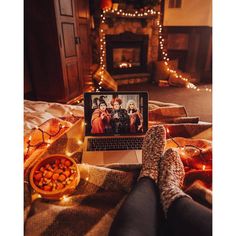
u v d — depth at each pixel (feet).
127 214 2.18
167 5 13.75
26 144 3.68
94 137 4.05
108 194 2.94
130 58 14.70
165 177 2.84
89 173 3.15
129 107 4.12
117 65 14.26
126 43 13.88
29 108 5.09
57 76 8.87
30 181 2.80
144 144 3.60
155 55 14.64
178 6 13.51
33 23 8.32
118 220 2.15
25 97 9.39
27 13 8.22
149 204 2.38
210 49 14.15
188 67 14.71
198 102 10.67
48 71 8.90
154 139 3.54
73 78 9.73
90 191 3.05
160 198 2.56
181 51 14.71
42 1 7.99
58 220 2.60
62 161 3.04
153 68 14.57
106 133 4.09
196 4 13.10
